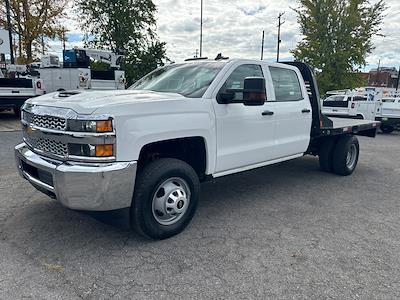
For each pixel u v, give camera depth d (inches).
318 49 921.5
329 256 133.3
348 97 643.5
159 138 134.3
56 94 153.4
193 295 107.3
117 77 633.0
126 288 110.1
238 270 121.9
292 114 204.8
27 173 145.9
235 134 168.2
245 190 217.9
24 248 133.9
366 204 196.2
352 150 265.1
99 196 122.0
